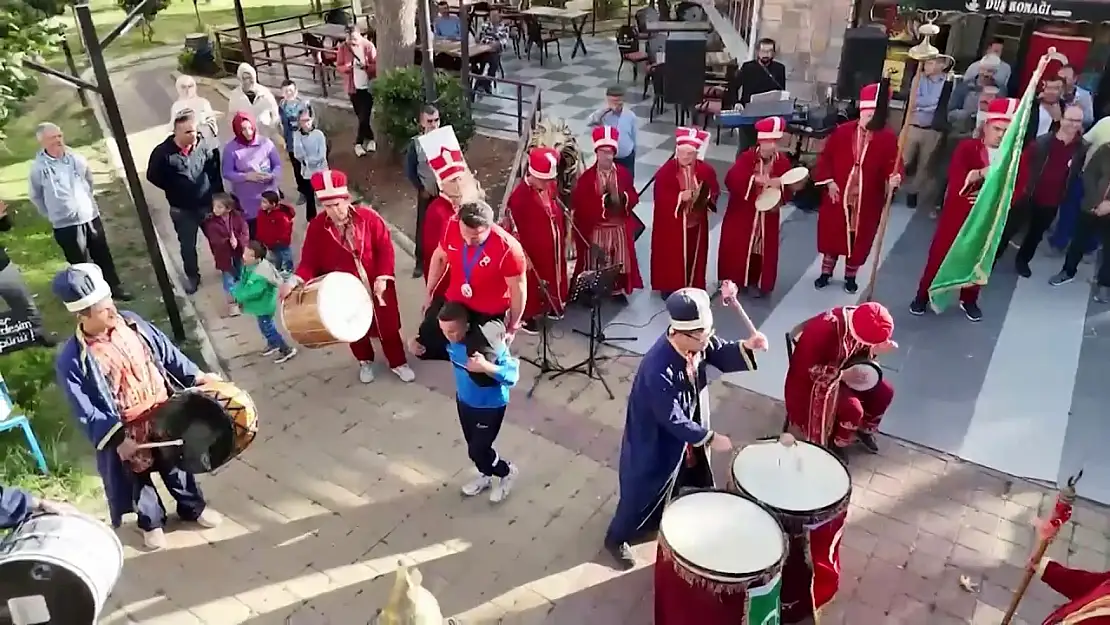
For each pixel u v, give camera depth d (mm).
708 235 8594
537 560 5387
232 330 7891
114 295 8398
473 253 5750
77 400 4602
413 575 3572
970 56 10914
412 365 7359
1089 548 5469
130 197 10805
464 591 5168
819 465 4699
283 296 6137
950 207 7344
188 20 20672
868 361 5574
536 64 15867
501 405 5320
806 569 4582
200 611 5051
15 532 4199
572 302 7559
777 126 7500
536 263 7445
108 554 4305
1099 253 8508
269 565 5359
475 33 15375
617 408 6773
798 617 4855
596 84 14656
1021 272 8570
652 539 5504
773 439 4977
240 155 8438
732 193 7824
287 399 6918
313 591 5176
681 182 7574
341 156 11930
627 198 7652
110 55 17531
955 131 9367
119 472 5004
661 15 15391
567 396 6902
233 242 7637
